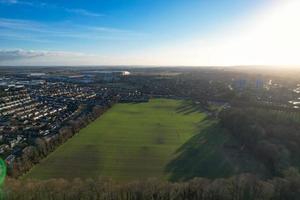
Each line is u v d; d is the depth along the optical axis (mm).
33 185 114750
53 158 167500
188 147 192125
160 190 113500
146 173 149625
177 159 170125
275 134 187250
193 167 158375
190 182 120812
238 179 119500
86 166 156875
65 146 190000
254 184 113500
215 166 159875
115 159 168250
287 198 108375
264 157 163625
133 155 175625
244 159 170000
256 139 182250
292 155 162250
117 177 143625
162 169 155250
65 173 147375
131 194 112000
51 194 109188
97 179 129875
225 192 110812
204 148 190125
